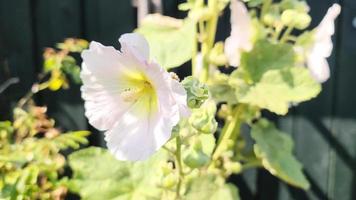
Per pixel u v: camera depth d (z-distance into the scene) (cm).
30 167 77
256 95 72
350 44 109
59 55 91
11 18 105
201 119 60
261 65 74
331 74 110
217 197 68
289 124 112
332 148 113
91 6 105
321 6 106
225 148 79
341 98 111
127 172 73
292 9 75
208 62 76
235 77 73
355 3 107
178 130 58
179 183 66
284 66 73
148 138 55
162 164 67
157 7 95
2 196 75
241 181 114
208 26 76
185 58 72
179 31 74
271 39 76
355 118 111
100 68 56
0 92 101
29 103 105
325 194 115
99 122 57
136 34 53
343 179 114
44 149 79
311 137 112
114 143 56
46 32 106
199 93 55
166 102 53
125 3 105
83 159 72
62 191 79
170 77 52
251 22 74
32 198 79
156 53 72
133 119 56
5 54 105
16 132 96
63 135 81
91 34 106
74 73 93
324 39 74
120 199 71
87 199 71
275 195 114
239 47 74
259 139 78
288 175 77
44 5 105
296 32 105
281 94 72
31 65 106
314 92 71
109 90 57
